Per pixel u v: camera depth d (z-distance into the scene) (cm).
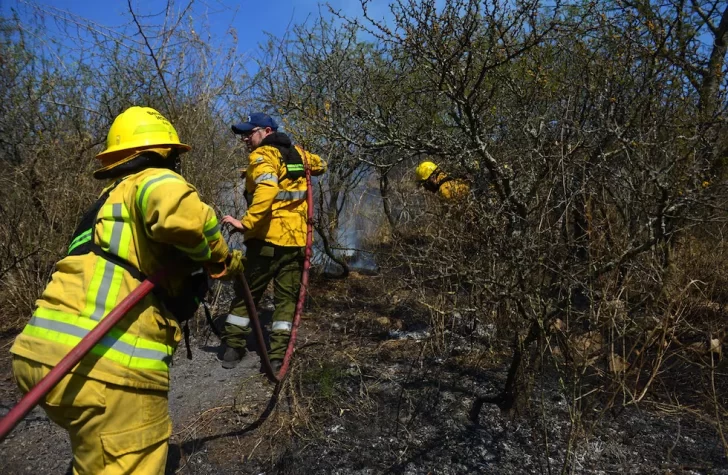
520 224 300
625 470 274
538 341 284
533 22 313
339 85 438
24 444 298
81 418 188
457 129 396
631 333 312
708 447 290
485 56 319
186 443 301
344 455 290
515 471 277
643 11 341
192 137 495
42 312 194
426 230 360
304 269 379
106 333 188
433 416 323
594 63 336
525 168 314
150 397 200
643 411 319
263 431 310
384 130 368
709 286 352
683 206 273
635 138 294
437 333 376
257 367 388
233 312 389
